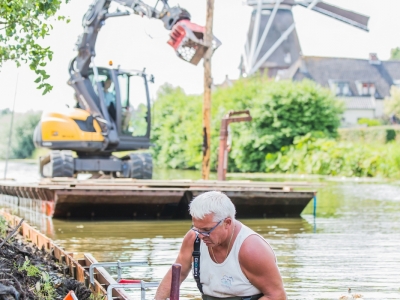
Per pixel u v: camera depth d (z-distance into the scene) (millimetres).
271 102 41844
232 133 43531
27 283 6242
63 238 12023
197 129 45375
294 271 8898
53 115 20328
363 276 8547
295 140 40875
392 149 35656
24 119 51938
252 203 15445
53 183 15836
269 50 74312
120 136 20469
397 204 19703
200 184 16047
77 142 20188
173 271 4281
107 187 14625
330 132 43656
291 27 74875
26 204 18172
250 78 48188
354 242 11688
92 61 20078
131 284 5430
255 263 4344
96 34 20141
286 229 13594
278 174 39750
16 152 52938
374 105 69312
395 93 64062
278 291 4406
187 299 7219
